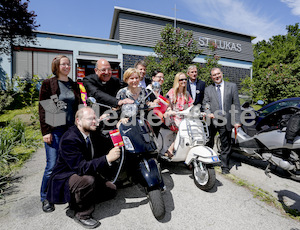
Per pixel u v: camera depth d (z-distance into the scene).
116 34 14.77
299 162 3.21
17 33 10.50
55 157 2.42
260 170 4.00
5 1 9.39
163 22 13.50
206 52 14.48
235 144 4.18
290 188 3.24
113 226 2.14
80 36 12.05
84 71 12.09
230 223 2.25
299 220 2.37
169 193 2.88
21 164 3.89
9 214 2.34
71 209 2.29
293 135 3.01
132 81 2.61
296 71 10.77
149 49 13.07
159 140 3.48
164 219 2.29
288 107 3.67
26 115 7.89
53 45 11.88
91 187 2.06
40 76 11.87
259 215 2.43
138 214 2.38
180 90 3.57
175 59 7.05
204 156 2.76
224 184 3.25
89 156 2.27
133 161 2.27
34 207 2.49
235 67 15.77
